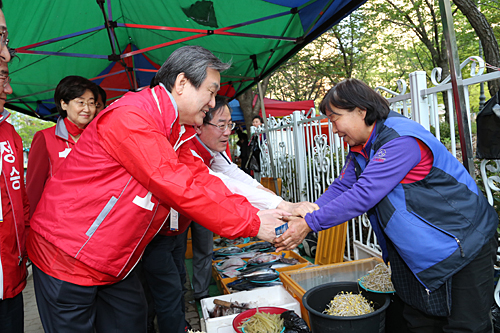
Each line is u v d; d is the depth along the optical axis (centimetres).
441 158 150
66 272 142
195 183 155
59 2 331
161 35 438
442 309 150
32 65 433
